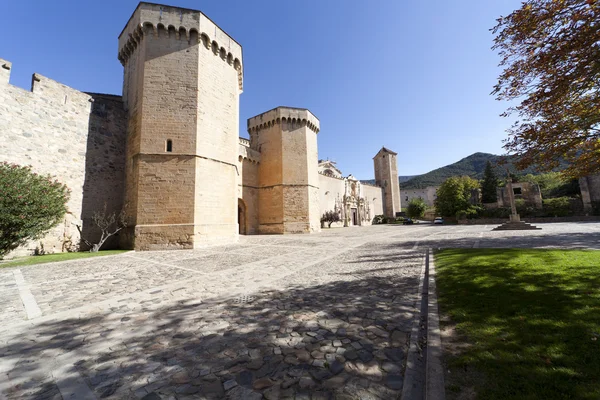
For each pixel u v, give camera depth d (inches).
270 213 1079.6
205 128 601.3
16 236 386.6
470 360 98.1
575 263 223.6
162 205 541.6
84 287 239.6
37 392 97.7
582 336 106.0
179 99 578.6
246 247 546.0
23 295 216.7
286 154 1081.4
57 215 428.8
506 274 206.8
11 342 136.9
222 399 90.3
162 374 107.0
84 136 578.2
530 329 117.0
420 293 200.1
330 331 141.8
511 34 178.1
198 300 200.4
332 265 328.5
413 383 94.1
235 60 708.7
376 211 2144.4
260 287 233.1
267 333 141.8
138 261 378.9
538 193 1360.7
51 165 520.4
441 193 1633.9
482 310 145.4
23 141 482.0
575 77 154.8
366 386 95.0
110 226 601.3
